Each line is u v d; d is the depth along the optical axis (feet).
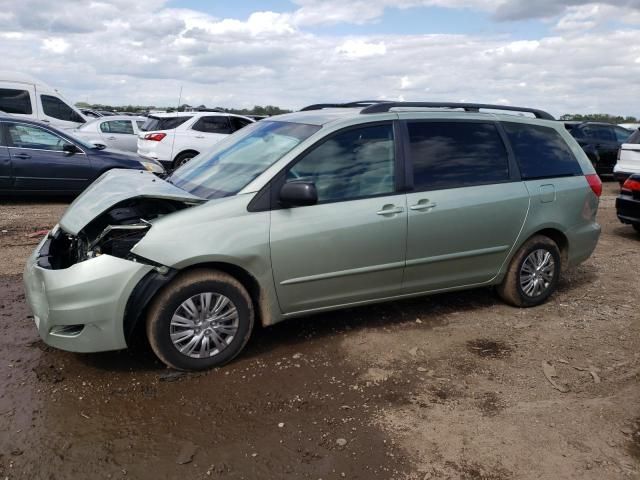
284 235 13.12
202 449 10.27
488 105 17.11
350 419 11.36
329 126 14.14
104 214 13.75
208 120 47.44
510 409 11.95
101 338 12.01
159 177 15.67
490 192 15.96
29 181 32.89
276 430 10.91
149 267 12.00
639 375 13.62
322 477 9.68
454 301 18.13
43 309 12.13
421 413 11.68
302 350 14.20
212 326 12.83
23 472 9.46
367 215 14.03
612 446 10.78
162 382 12.45
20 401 11.49
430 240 15.05
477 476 9.84
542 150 17.49
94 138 52.37
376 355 14.12
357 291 14.51
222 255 12.48
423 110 15.71
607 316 17.39
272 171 13.30
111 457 9.95
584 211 18.10
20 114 49.01
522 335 15.71
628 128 62.39
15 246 22.99
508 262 16.93
